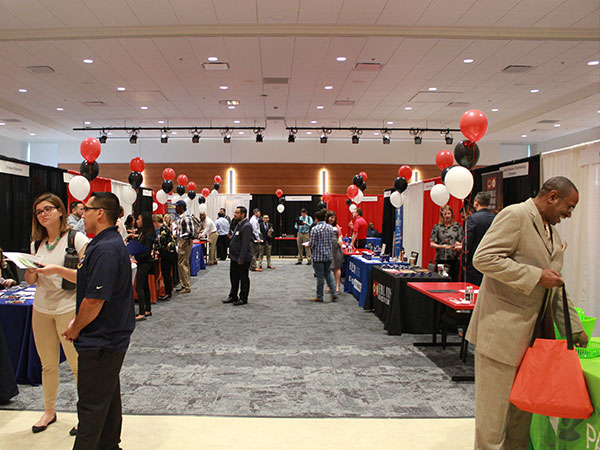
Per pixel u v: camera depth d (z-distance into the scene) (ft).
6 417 8.34
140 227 16.53
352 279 22.04
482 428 5.73
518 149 50.34
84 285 5.95
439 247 16.47
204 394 9.54
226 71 24.50
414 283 13.03
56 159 49.83
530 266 5.33
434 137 46.39
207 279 27.45
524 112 34.81
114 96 29.96
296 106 32.81
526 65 23.27
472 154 12.34
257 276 29.30
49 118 37.42
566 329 5.32
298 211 48.80
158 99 30.76
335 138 48.03
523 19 18.26
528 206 5.74
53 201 7.93
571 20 18.34
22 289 11.46
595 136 40.09
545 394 5.17
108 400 5.97
